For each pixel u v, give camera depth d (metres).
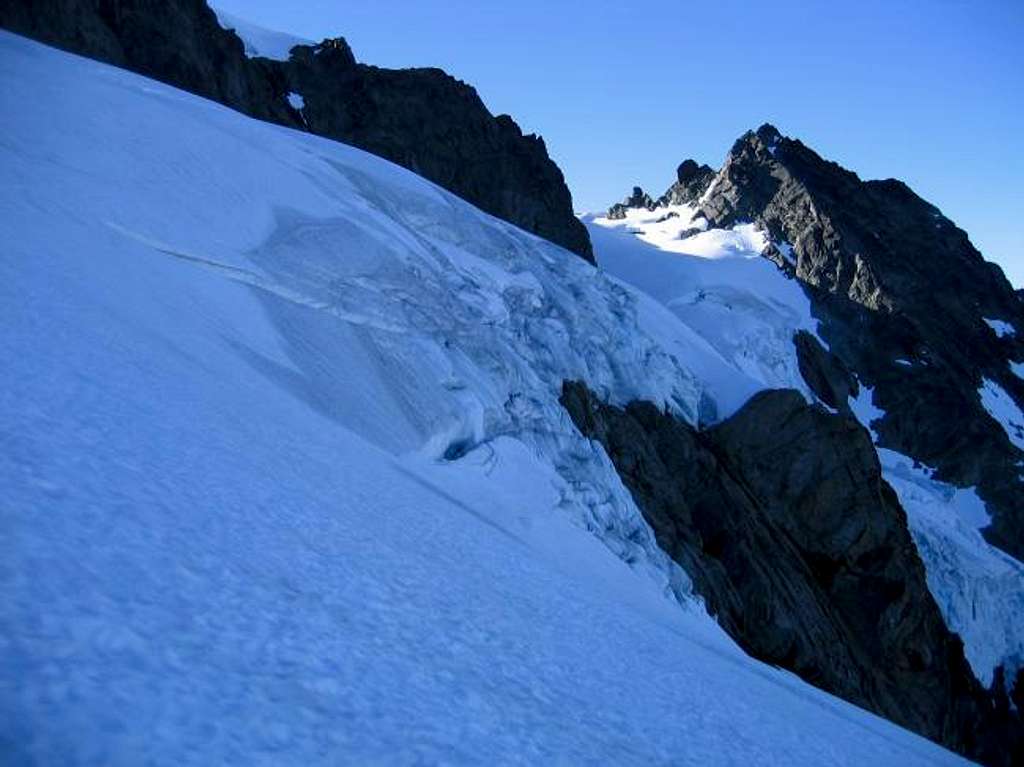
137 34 49.41
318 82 68.31
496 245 44.28
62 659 4.96
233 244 25.75
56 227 18.45
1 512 6.12
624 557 31.00
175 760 4.64
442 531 15.56
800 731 15.81
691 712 12.33
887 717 41.75
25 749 4.16
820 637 40.66
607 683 11.28
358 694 6.57
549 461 32.78
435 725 6.77
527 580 15.78
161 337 15.90
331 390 22.91
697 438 48.53
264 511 9.66
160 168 26.78
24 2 42.38
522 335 39.25
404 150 66.31
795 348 82.50
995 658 59.72
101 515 6.98
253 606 7.02
